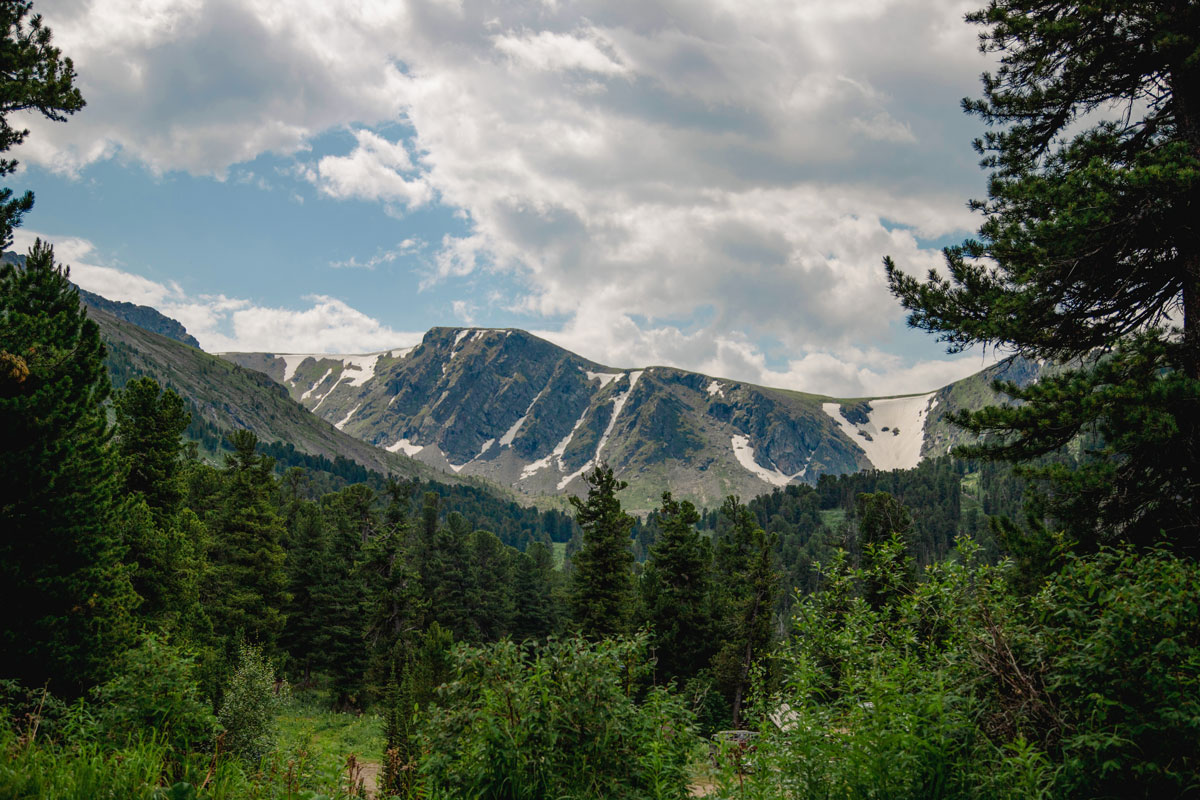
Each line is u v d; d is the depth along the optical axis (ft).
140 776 19.92
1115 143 45.52
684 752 23.21
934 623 24.81
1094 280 42.60
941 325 46.98
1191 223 39.34
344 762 24.75
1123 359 39.81
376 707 170.91
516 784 21.08
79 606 57.62
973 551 24.88
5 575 52.65
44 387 54.29
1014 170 50.24
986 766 19.77
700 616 169.37
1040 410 40.55
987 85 50.72
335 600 204.23
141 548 95.76
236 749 55.11
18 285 61.67
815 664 24.61
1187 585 19.61
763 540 159.94
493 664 22.91
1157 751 18.11
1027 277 41.27
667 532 175.73
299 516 266.57
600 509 151.64
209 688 63.36
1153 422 35.70
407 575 199.62
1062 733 19.75
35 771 18.56
